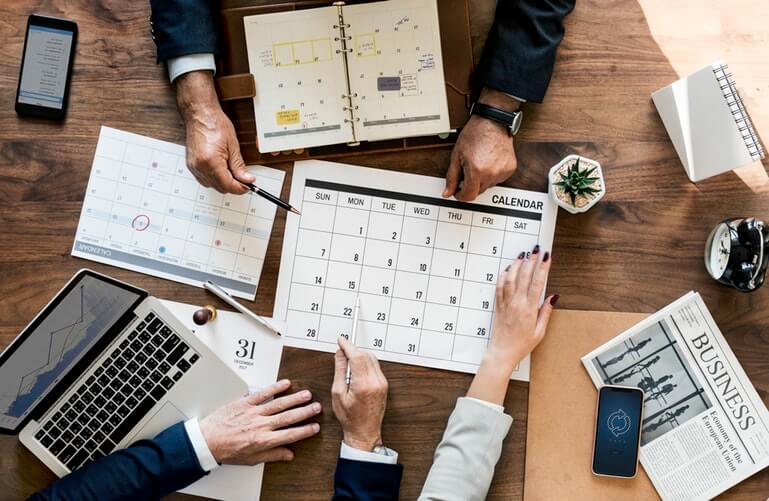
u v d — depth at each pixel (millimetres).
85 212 1136
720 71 1019
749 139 1006
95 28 1138
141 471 1048
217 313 1134
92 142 1139
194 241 1139
